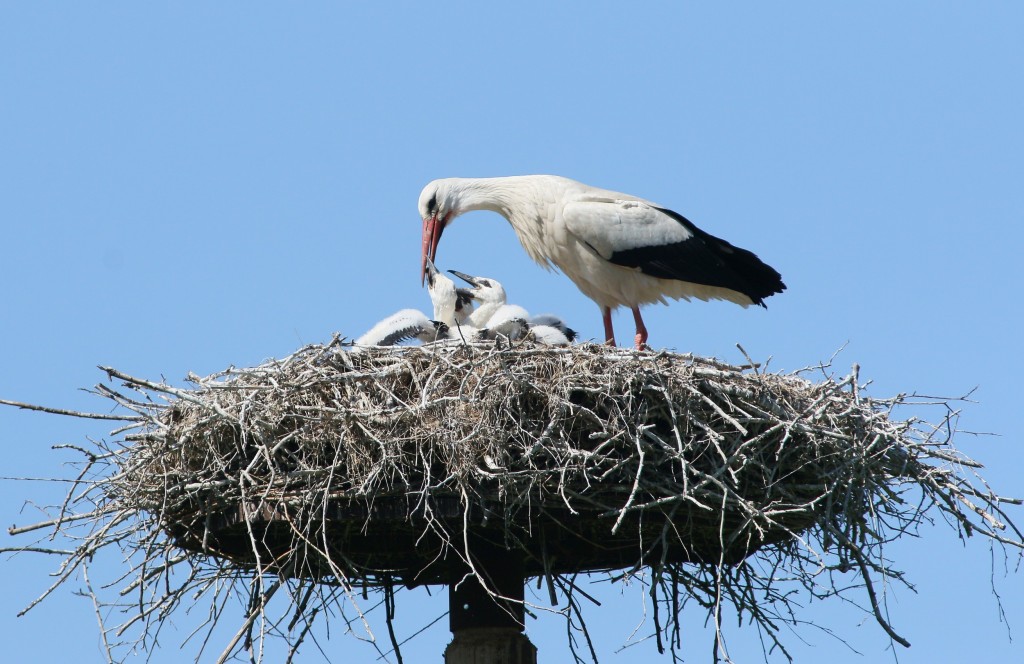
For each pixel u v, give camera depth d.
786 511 12.35
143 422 13.27
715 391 13.08
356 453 12.40
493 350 13.03
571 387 12.67
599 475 12.53
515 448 12.46
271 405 12.62
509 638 13.49
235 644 13.03
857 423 13.47
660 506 12.71
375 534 13.28
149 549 13.06
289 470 12.62
